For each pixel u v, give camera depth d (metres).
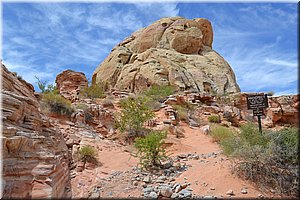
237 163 5.55
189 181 5.40
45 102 10.21
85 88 18.56
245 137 6.34
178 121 14.59
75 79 22.25
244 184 4.81
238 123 17.73
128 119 11.34
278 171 5.04
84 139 8.63
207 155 7.95
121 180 5.69
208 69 36.31
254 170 5.15
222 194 4.54
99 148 8.25
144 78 32.47
